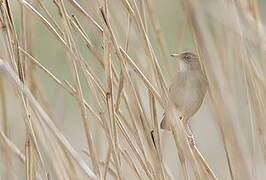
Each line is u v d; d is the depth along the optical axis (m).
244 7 6.25
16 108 6.40
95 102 6.20
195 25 6.22
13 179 6.30
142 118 6.20
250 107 6.24
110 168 6.26
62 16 6.19
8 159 6.30
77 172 6.24
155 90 6.18
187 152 6.19
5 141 6.26
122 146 6.29
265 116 6.24
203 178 6.22
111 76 6.19
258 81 6.24
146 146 6.23
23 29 6.26
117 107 6.20
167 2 6.84
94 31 6.27
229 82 6.26
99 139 6.29
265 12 6.91
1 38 6.23
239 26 6.23
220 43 6.27
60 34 6.23
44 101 6.30
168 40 6.85
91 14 6.24
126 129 6.29
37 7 6.29
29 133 6.20
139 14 6.19
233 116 6.23
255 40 6.23
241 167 6.22
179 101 6.32
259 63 6.26
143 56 6.29
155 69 6.18
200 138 6.67
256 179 6.23
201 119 6.68
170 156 6.51
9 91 6.39
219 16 6.23
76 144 6.71
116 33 6.27
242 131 6.28
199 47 6.23
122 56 6.18
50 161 6.21
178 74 6.32
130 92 6.19
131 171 6.33
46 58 6.85
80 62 6.19
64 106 6.41
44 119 6.11
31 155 6.21
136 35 6.25
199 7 6.23
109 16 6.24
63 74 6.84
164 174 6.21
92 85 6.20
